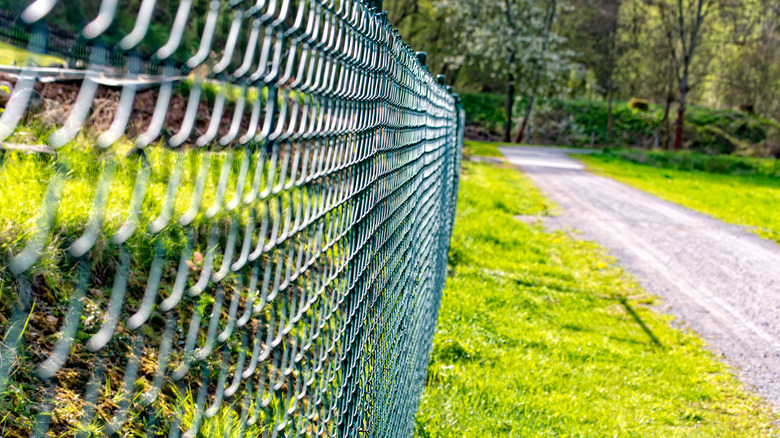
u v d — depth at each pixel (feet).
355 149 5.08
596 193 54.03
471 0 124.26
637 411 14.17
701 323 21.76
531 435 11.93
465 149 93.56
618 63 151.12
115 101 9.27
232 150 2.57
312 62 3.60
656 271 28.45
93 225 1.69
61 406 6.17
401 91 7.39
